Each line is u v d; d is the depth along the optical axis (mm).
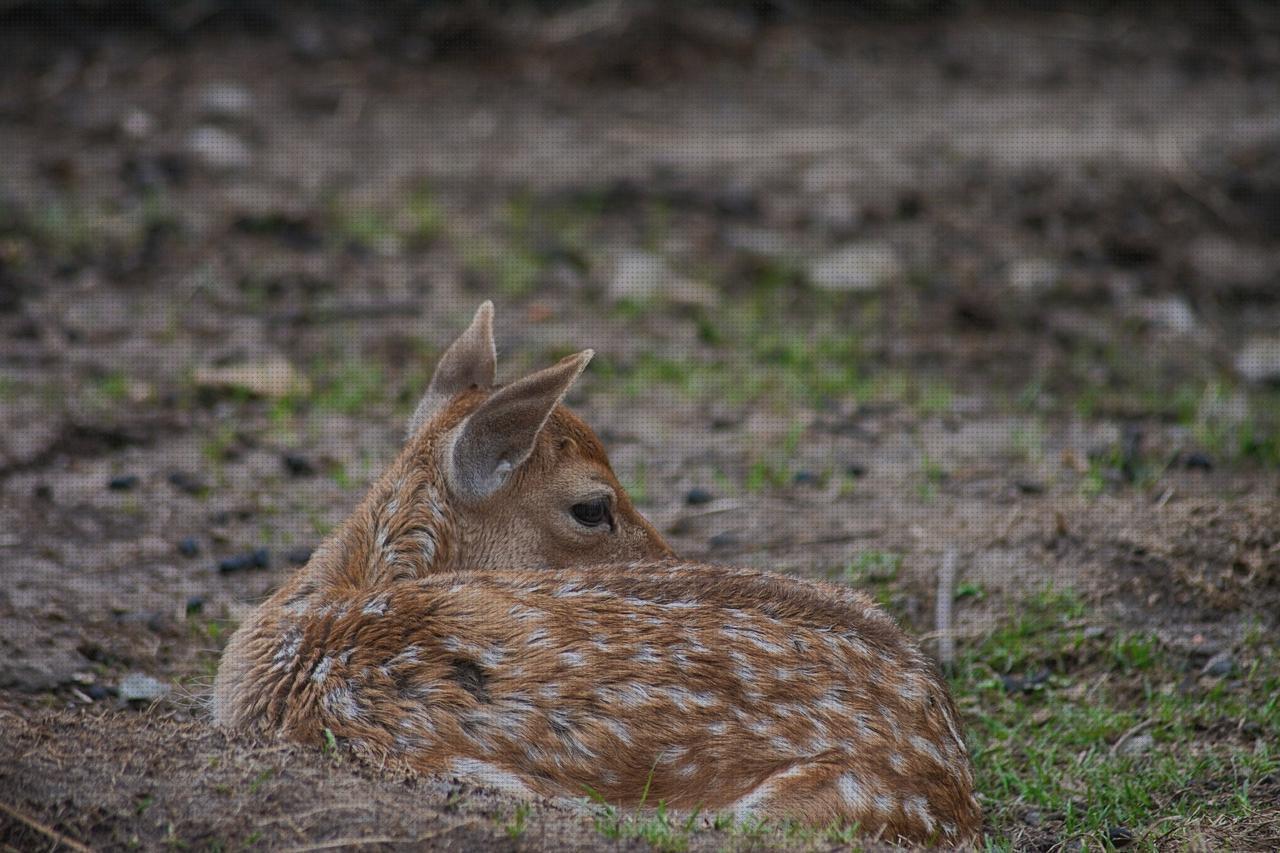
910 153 18953
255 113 18812
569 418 8398
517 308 15273
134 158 17391
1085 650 9422
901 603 9930
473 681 6609
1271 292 16969
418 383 13383
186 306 14773
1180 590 9914
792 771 6414
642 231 17000
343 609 7000
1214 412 13305
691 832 6164
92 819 6207
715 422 13039
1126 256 17359
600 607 6820
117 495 11297
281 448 12211
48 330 14062
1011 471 12000
